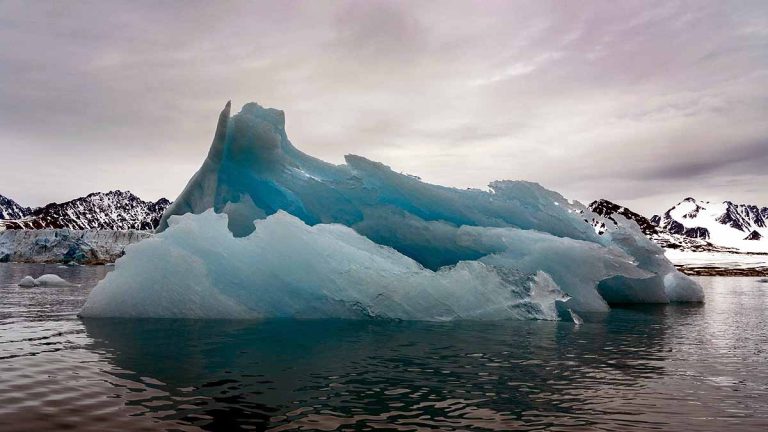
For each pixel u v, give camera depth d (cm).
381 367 620
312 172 1545
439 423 410
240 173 1429
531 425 410
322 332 905
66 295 1639
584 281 1458
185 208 1372
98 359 624
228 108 1391
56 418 395
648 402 483
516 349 775
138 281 1067
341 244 1187
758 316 1396
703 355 753
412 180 1514
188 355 662
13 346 705
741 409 464
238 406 443
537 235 1402
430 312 1141
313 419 413
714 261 9731
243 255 1128
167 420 400
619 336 952
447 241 1389
